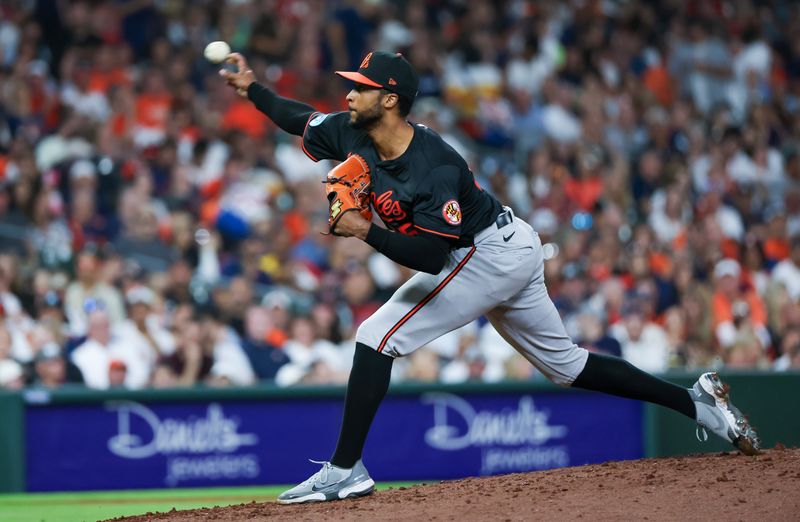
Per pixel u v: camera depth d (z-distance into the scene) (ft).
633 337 119.44
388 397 100.12
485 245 53.67
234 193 130.00
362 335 54.08
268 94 59.00
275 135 142.82
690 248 142.61
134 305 108.37
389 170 51.96
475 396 101.50
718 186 158.10
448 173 51.37
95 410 95.04
